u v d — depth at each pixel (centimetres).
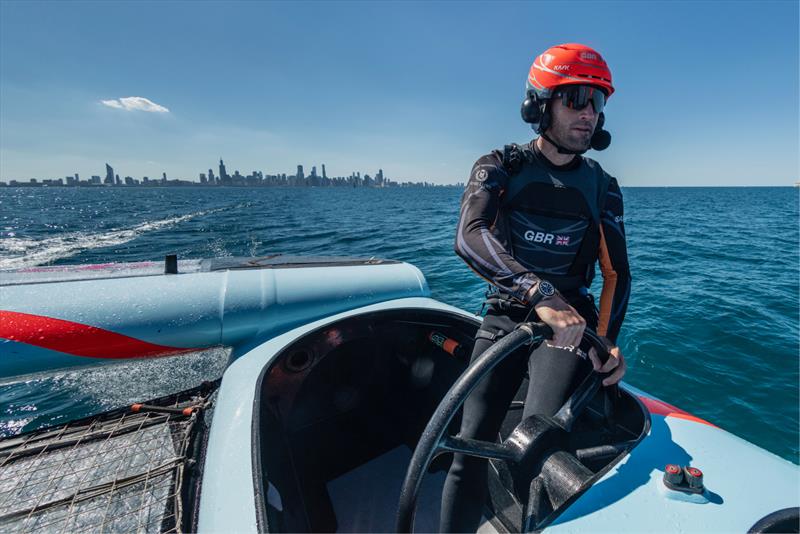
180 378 271
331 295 229
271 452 143
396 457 206
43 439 139
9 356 162
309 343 192
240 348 198
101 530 104
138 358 189
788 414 388
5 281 194
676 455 111
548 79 128
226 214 2912
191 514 108
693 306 674
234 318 202
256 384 153
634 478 102
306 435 194
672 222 2288
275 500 124
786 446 350
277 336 201
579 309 151
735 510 92
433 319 212
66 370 177
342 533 166
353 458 202
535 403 131
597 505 94
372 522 171
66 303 178
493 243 113
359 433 209
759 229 1975
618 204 150
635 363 484
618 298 141
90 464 127
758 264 1048
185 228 1977
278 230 1883
